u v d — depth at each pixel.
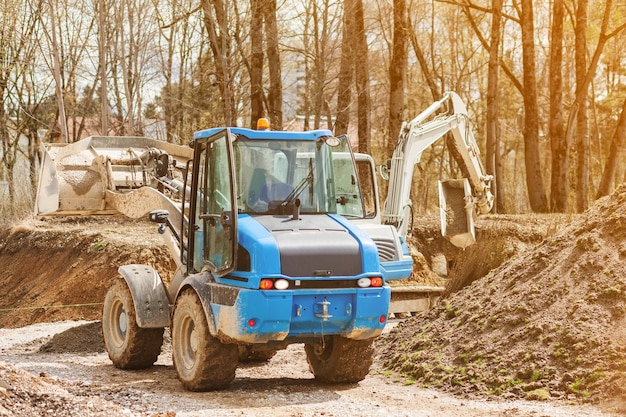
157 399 8.79
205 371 9.18
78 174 13.40
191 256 10.06
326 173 9.81
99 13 29.72
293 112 41.72
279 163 9.57
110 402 7.74
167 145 14.03
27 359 12.64
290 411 8.22
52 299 19.28
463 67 47.00
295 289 8.77
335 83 35.06
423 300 16.78
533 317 10.09
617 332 9.15
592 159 53.91
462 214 17.86
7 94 40.62
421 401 8.89
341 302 9.02
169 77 38.16
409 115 52.06
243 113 37.19
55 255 21.91
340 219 9.61
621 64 52.31
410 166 16.77
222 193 9.43
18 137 41.16
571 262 10.62
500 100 55.06
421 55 41.81
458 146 17.80
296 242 8.91
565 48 50.69
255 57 29.84
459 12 47.03
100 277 19.05
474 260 16.77
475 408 8.42
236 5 27.17
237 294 8.70
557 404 8.37
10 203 28.03
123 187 13.55
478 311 11.00
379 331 9.20
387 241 14.38
